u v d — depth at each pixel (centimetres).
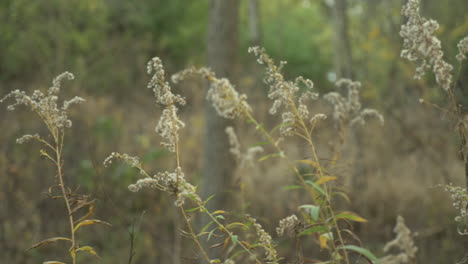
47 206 450
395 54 522
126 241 472
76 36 852
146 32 1314
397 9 540
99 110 731
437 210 476
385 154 586
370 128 596
